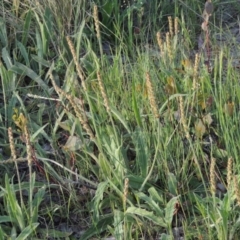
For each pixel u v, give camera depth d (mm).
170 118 2588
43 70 3229
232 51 3295
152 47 3393
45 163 2508
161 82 2883
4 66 3328
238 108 2779
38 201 2375
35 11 3389
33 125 2818
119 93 2879
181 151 2566
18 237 2217
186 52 3234
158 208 2250
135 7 3508
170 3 3711
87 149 2549
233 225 2176
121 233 2236
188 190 2416
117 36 3320
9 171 2691
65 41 3354
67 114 2719
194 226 2324
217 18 3658
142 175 2459
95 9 2842
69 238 2381
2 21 3342
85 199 2523
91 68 3068
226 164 2566
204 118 2656
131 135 2572
